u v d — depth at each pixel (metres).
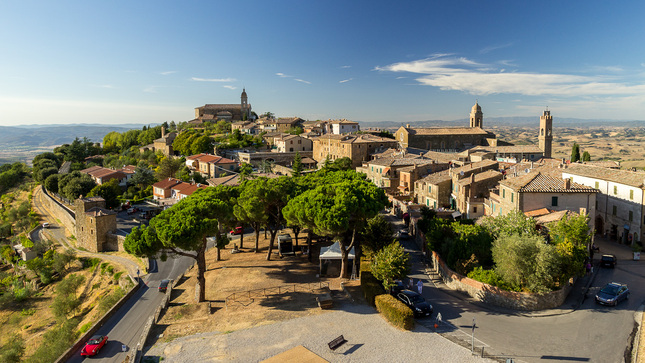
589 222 56.22
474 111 192.88
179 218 42.66
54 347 47.41
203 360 31.94
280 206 57.34
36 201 149.75
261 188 54.09
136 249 43.88
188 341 35.41
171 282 56.81
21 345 58.44
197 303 44.91
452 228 55.97
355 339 34.16
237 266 58.19
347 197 45.56
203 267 46.06
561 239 45.44
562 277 40.84
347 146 141.25
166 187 122.56
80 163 189.88
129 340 43.06
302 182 65.56
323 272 51.94
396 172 104.25
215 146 173.75
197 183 124.50
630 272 48.97
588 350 31.14
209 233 43.56
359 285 46.97
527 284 40.25
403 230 76.25
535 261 39.69
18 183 193.50
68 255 87.12
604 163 85.31
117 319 49.09
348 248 49.56
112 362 38.38
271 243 59.81
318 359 30.97
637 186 59.19
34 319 70.56
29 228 120.38
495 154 129.88
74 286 74.00
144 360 32.38
